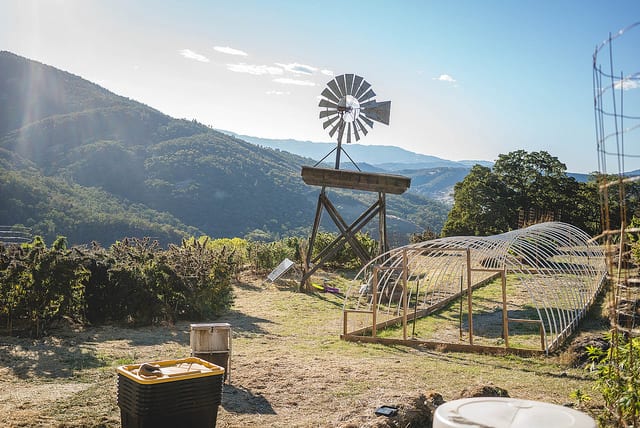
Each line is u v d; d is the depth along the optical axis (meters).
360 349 11.09
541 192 41.84
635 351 4.93
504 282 11.05
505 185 42.62
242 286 19.58
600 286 17.12
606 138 3.88
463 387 8.28
